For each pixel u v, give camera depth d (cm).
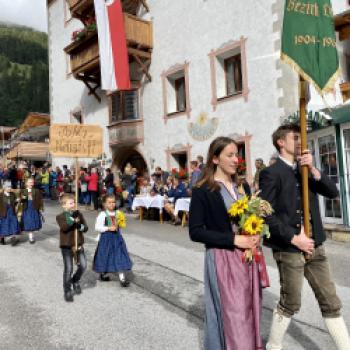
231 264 276
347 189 912
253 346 265
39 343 398
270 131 1275
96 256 603
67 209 555
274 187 308
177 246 863
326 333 402
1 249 884
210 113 1470
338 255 737
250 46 1333
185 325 434
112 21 1625
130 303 511
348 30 1313
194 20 1534
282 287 315
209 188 287
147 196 1293
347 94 1241
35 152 2981
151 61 1731
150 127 1734
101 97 2025
